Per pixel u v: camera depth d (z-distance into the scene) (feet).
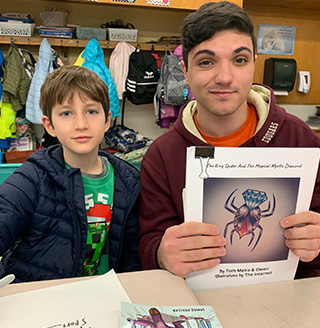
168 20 9.64
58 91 2.61
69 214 2.72
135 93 8.27
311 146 2.83
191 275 1.92
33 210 2.62
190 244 1.86
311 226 1.91
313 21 9.50
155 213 2.86
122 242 3.03
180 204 2.82
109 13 9.11
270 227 1.93
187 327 1.41
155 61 8.32
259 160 1.83
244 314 1.64
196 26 2.27
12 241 2.42
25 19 7.70
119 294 1.65
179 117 3.13
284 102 9.96
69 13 8.82
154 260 2.22
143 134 10.18
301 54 9.68
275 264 1.97
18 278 2.63
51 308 1.52
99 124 2.77
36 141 8.93
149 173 2.95
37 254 2.65
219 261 1.89
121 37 8.43
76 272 2.69
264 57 9.48
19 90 7.52
